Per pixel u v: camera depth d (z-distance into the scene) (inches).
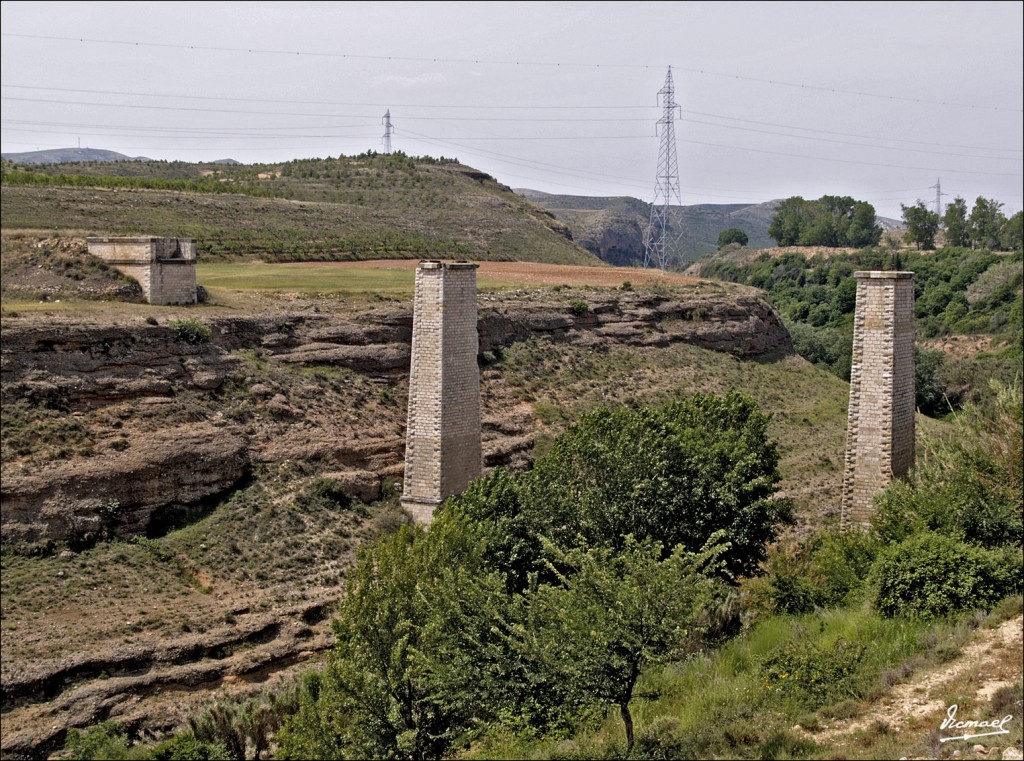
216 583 1507.1
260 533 1630.2
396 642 951.6
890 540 1224.2
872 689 858.8
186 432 1680.6
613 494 1341.0
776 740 789.9
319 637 1472.7
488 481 1366.9
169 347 1788.9
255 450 1775.3
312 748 919.7
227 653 1384.1
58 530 1460.4
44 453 1507.1
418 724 932.0
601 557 891.4
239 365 1894.7
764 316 3378.4
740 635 1115.9
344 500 1796.3
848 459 1408.7
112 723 1216.8
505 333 2581.2
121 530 1535.4
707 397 1612.9
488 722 904.9
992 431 1339.8
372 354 2139.5
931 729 743.7
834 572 1249.4
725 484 1386.6
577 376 2596.0
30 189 2571.4
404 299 2380.7
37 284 1834.4
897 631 1015.6
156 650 1331.2
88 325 1680.6
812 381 3225.9
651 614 794.8
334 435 1899.6
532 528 1295.5
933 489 1266.0
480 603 876.6
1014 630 936.9
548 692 830.5
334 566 1620.3
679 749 815.7
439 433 1672.0
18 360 1585.9
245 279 2464.3
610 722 925.8
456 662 861.2
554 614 823.7
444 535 1082.1
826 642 1008.9
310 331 2097.7
